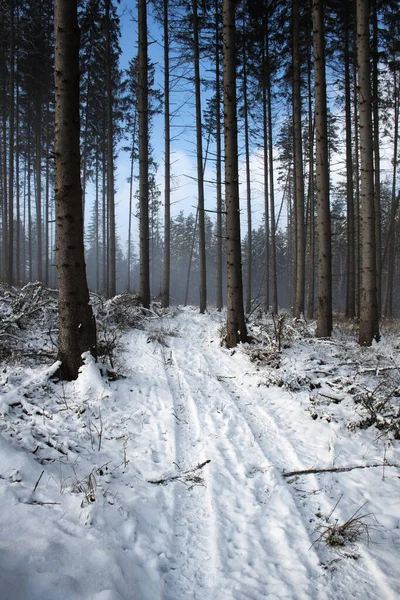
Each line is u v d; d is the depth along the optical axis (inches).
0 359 237.3
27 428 158.2
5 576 78.0
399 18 548.7
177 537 114.7
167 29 611.2
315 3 366.9
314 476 150.0
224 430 185.8
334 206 1359.5
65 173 220.5
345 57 601.9
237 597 94.3
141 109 491.8
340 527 119.8
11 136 660.1
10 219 664.4
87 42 650.8
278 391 238.1
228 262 346.6
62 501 115.7
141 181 496.4
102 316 404.5
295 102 537.0
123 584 89.5
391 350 333.4
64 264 223.5
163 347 342.6
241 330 344.2
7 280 658.2
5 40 700.7
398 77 714.2
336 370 261.4
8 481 119.7
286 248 2038.6
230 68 331.9
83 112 848.9
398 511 129.1
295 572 103.0
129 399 214.1
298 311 540.1
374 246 362.0
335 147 847.1
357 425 190.4
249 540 114.5
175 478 145.6
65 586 81.5
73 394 204.8
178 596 93.6
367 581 100.9
